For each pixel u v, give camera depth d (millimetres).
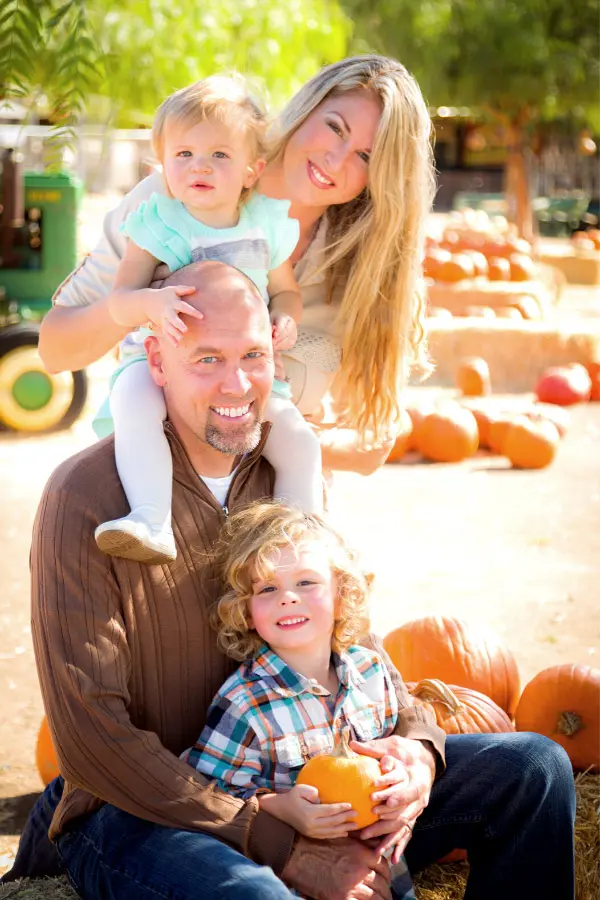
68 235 11383
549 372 12703
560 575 6957
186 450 2965
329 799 2711
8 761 4535
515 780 3000
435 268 16531
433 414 10148
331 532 3006
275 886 2551
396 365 3799
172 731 2930
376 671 3037
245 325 2824
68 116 4418
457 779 3031
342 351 3803
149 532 2742
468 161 45969
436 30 24188
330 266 3748
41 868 3148
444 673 4273
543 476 9555
